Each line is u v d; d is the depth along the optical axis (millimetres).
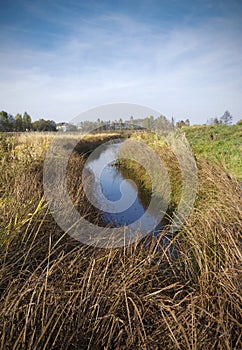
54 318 1573
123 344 1641
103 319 1688
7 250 1955
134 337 1602
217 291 1851
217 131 11000
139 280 2172
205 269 2188
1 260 1865
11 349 1351
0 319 1410
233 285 1790
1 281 1712
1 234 1944
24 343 1318
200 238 2703
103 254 2334
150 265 2439
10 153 4020
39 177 4020
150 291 2172
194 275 2314
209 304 1873
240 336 1507
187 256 2527
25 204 2635
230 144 7383
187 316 1781
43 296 1562
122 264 2219
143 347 1554
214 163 4582
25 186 3141
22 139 5363
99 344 1602
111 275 2135
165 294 2182
